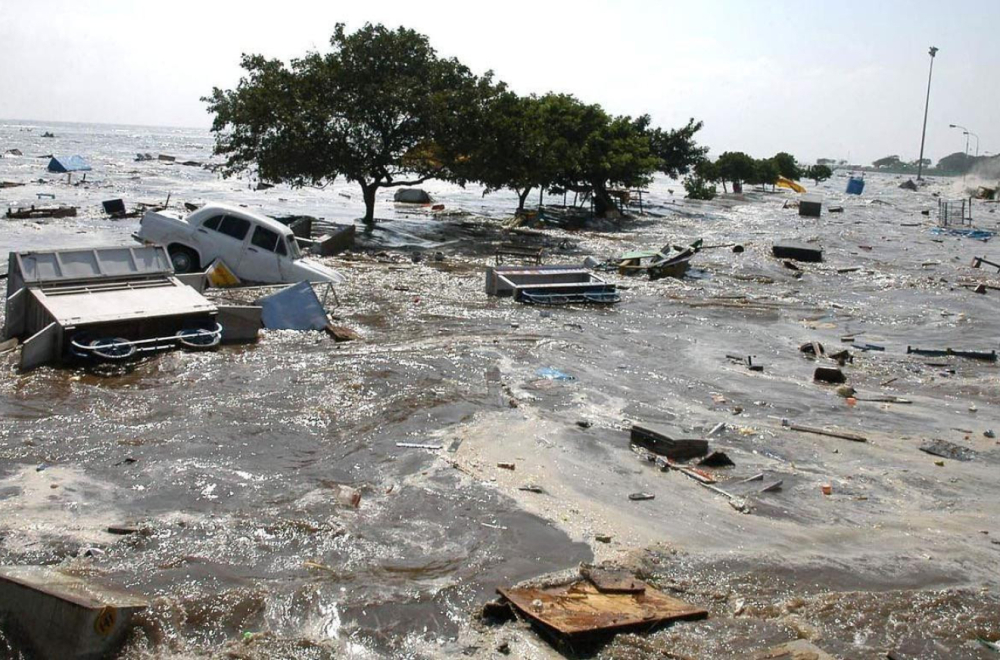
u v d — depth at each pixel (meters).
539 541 7.97
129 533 7.70
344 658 6.02
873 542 8.43
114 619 5.99
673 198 69.06
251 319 14.84
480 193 65.19
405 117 33.28
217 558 7.33
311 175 33.06
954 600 7.27
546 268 21.61
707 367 15.31
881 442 11.55
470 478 9.34
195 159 100.25
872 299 23.98
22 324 14.31
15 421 10.49
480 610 6.71
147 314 13.70
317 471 9.41
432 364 13.94
